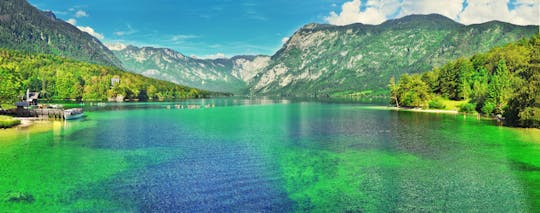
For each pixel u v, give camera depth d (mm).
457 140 73000
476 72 175250
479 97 147250
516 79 117938
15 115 119062
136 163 51344
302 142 71312
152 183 41094
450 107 167125
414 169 48312
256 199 35844
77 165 49688
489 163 51656
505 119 109625
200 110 181375
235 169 48094
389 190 38844
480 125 101688
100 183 40938
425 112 161875
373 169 48312
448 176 44562
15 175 44000
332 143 70000
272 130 91875
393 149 63031
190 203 34469
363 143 69875
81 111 131875
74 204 33906
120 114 145875
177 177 43812
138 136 78938
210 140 73875
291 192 38156
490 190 38688
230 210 32688
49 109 119062
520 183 41281
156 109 182875
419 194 37469
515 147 64375
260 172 46531
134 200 35188
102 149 62188
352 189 39250
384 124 107250
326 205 34156
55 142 69250
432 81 194250
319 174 45594
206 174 45406
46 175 44188
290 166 49969
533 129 90188
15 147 63312
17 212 31750
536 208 33094
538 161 52562
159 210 32500
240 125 105312
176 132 86750
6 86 115000
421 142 70812
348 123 110938
